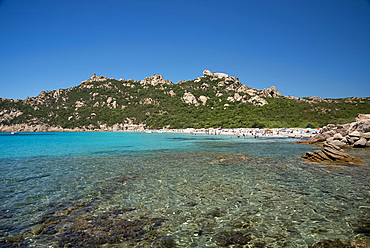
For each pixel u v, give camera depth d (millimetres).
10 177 15375
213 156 25047
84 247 6555
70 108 195250
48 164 20562
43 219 8500
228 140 53531
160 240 6984
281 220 8320
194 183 13461
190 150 31766
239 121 108188
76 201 10469
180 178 14758
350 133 34062
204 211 9203
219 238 7102
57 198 10914
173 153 28359
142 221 8320
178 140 55312
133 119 167625
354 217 8508
